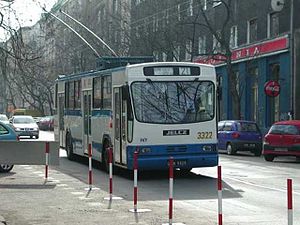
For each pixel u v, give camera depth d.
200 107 16.47
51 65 57.28
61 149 26.89
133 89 16.03
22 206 11.62
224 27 33.88
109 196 12.96
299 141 23.86
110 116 17.70
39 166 20.86
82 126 21.39
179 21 39.69
